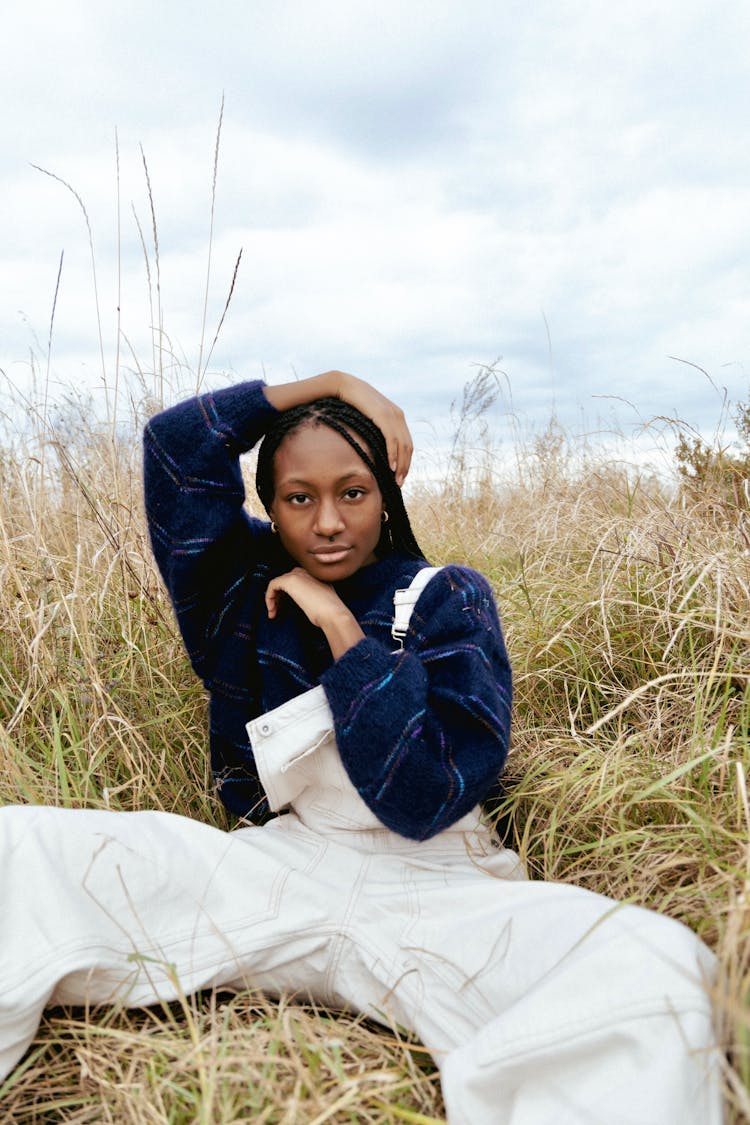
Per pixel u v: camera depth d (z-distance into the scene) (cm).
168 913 149
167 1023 143
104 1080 131
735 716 218
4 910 136
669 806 185
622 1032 105
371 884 154
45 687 230
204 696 242
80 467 319
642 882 163
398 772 144
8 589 260
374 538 170
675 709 227
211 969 146
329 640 163
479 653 159
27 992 131
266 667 175
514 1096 113
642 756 206
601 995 109
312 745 157
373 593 176
